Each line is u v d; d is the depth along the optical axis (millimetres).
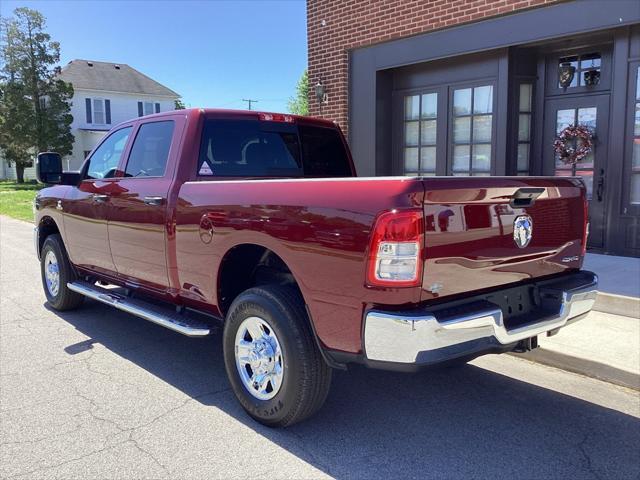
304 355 3258
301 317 3285
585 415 3744
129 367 4586
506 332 3098
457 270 2949
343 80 9555
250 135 4582
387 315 2771
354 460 3158
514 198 3205
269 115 4723
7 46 35469
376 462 3139
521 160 8164
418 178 2771
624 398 4008
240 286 3957
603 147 7438
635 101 6926
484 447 3316
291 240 3201
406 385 4242
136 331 5570
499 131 7938
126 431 3482
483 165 8336
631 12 6426
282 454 3217
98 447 3285
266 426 3531
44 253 6328
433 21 8148
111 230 4848
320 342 3148
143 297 4953
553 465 3123
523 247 3301
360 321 2904
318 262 3061
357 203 2877
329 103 9836
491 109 8094
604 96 7387
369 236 2801
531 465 3119
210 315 4105
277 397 3391
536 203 3383
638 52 6797
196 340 5305
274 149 4723
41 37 36250
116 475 2990
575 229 3736
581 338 4816
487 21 7629
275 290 3418
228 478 2971
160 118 4613
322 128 5148
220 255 3723
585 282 3658
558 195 3537
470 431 3516
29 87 36188
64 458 3160
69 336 5402
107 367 4586
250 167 4531
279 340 3336
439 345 2809
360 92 9383
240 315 3582
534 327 3256
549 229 3492
